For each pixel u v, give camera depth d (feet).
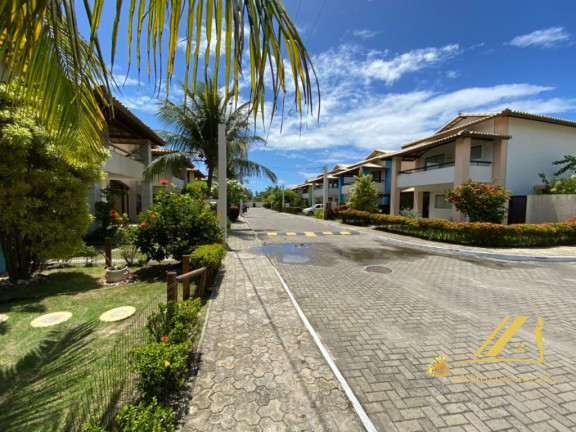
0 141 13.62
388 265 24.38
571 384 8.20
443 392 7.77
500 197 34.14
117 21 3.46
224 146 33.12
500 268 23.27
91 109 6.16
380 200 82.12
